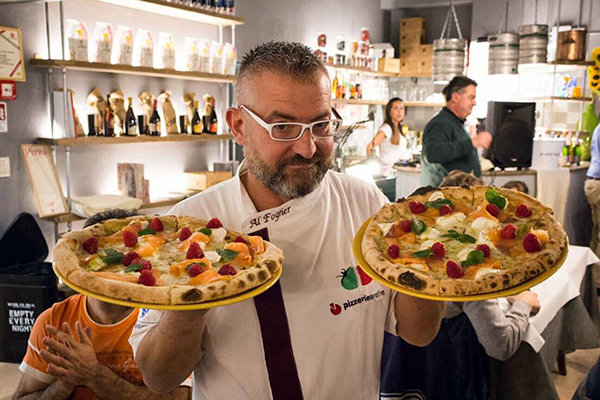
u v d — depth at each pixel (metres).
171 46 3.94
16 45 3.18
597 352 3.84
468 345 2.29
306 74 1.01
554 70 5.77
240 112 1.09
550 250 0.94
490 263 0.98
